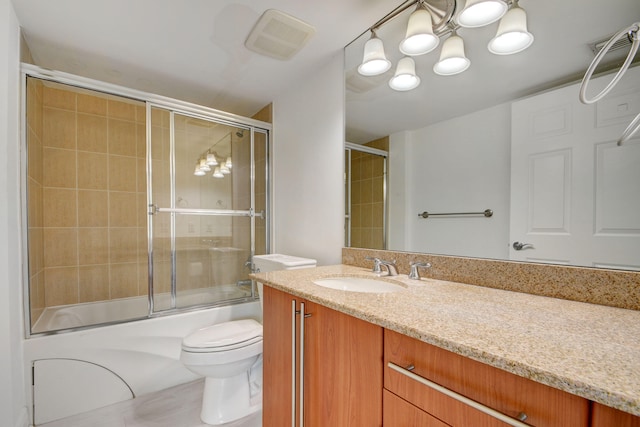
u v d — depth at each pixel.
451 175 1.29
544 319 0.73
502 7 1.10
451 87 1.30
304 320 1.09
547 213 1.00
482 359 0.55
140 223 2.62
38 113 2.00
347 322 0.90
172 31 1.60
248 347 1.64
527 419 0.52
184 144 2.27
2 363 1.34
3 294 1.35
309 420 1.07
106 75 2.08
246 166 2.52
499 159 1.14
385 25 1.53
